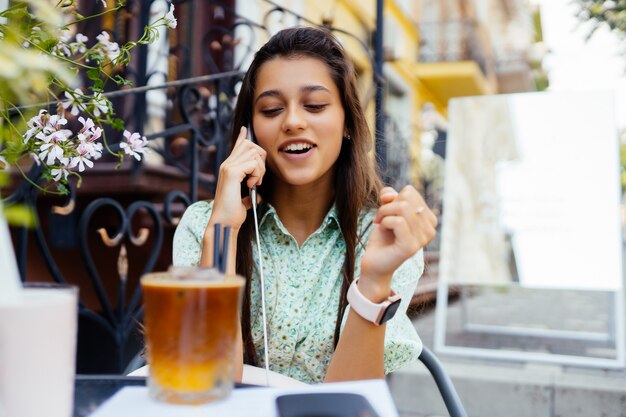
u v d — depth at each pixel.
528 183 3.68
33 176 1.83
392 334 1.30
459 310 4.91
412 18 8.68
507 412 2.86
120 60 1.39
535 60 10.47
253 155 1.31
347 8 6.35
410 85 8.73
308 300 1.40
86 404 0.74
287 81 1.36
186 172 2.82
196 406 0.71
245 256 1.40
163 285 0.69
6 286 0.59
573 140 3.66
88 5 3.13
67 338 0.62
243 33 4.51
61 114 1.28
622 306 3.29
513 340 3.75
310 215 1.50
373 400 0.73
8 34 0.81
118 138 2.99
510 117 3.81
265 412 0.69
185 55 4.14
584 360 3.08
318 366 1.38
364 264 1.00
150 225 2.91
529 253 3.57
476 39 9.24
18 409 0.58
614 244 3.45
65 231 2.94
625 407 2.70
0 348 0.58
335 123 1.39
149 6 3.22
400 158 5.53
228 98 3.11
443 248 3.69
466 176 3.80
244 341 1.38
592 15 5.07
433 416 2.97
